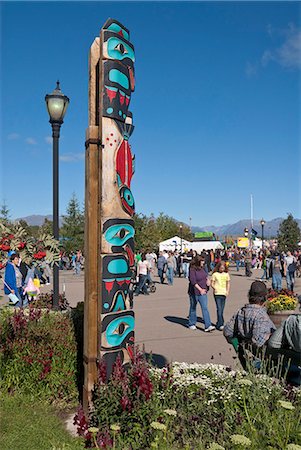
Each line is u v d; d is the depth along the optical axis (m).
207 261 26.25
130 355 4.91
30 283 9.15
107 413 4.15
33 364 5.43
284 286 21.73
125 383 4.27
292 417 3.70
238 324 5.17
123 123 5.00
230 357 7.51
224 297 10.16
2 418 4.70
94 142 4.88
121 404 4.06
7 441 4.22
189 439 3.74
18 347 5.55
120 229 4.89
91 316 4.79
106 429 4.04
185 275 26.59
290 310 8.38
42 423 4.66
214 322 11.09
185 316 12.05
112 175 4.87
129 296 5.02
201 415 4.02
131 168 5.11
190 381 4.62
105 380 4.57
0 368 5.52
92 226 4.85
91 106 5.00
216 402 4.21
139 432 3.87
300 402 3.95
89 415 4.34
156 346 8.39
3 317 6.14
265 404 3.85
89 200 4.85
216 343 8.65
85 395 4.78
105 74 4.87
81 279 25.30
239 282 23.72
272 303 8.42
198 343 8.66
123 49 5.03
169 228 73.81
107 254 4.80
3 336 5.76
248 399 4.05
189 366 5.20
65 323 5.96
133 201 5.14
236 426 3.70
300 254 29.67
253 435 3.45
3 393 5.32
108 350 4.73
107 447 3.82
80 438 4.29
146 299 15.86
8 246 5.74
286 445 3.27
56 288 8.17
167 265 22.36
